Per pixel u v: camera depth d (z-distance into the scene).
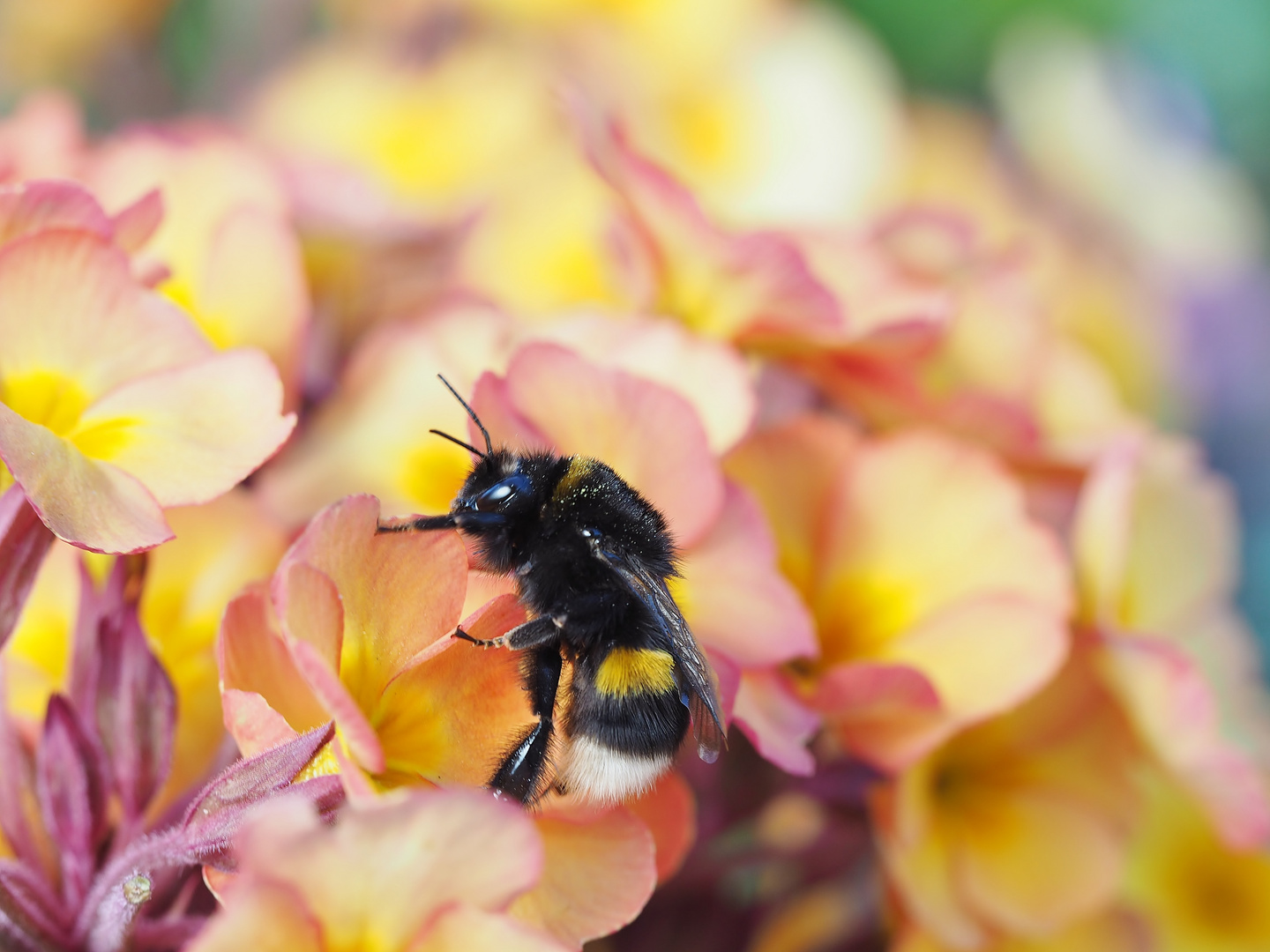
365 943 0.17
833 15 0.34
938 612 0.20
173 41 0.35
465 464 0.20
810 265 0.22
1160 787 0.23
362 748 0.17
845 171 0.29
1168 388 0.33
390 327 0.21
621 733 0.19
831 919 0.21
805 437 0.21
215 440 0.19
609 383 0.20
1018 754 0.21
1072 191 0.36
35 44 0.34
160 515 0.18
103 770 0.19
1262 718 0.24
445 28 0.29
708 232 0.21
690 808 0.19
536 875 0.17
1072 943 0.21
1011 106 0.38
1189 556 0.23
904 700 0.20
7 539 0.18
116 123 0.35
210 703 0.20
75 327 0.19
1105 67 0.39
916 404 0.22
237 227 0.20
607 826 0.19
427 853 0.17
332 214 0.24
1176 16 0.43
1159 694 0.21
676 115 0.28
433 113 0.27
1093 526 0.21
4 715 0.19
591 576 0.20
